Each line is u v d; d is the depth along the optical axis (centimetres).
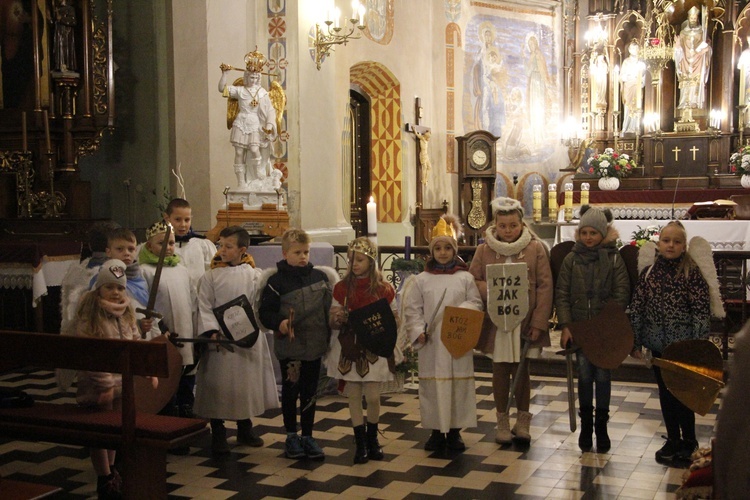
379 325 473
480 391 673
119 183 940
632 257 510
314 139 991
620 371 700
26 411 396
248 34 934
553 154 1634
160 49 907
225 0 880
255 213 761
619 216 1506
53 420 383
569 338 497
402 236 1309
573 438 529
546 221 1605
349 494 423
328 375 490
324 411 602
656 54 1561
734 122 1542
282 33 951
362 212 1303
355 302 484
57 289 796
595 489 428
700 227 969
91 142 866
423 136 1338
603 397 496
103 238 471
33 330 772
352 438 531
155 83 913
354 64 1194
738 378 167
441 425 490
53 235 802
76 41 867
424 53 1373
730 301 807
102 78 858
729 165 1522
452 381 499
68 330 421
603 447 500
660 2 1571
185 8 874
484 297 517
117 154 940
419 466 471
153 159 921
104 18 927
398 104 1305
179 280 509
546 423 567
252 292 509
